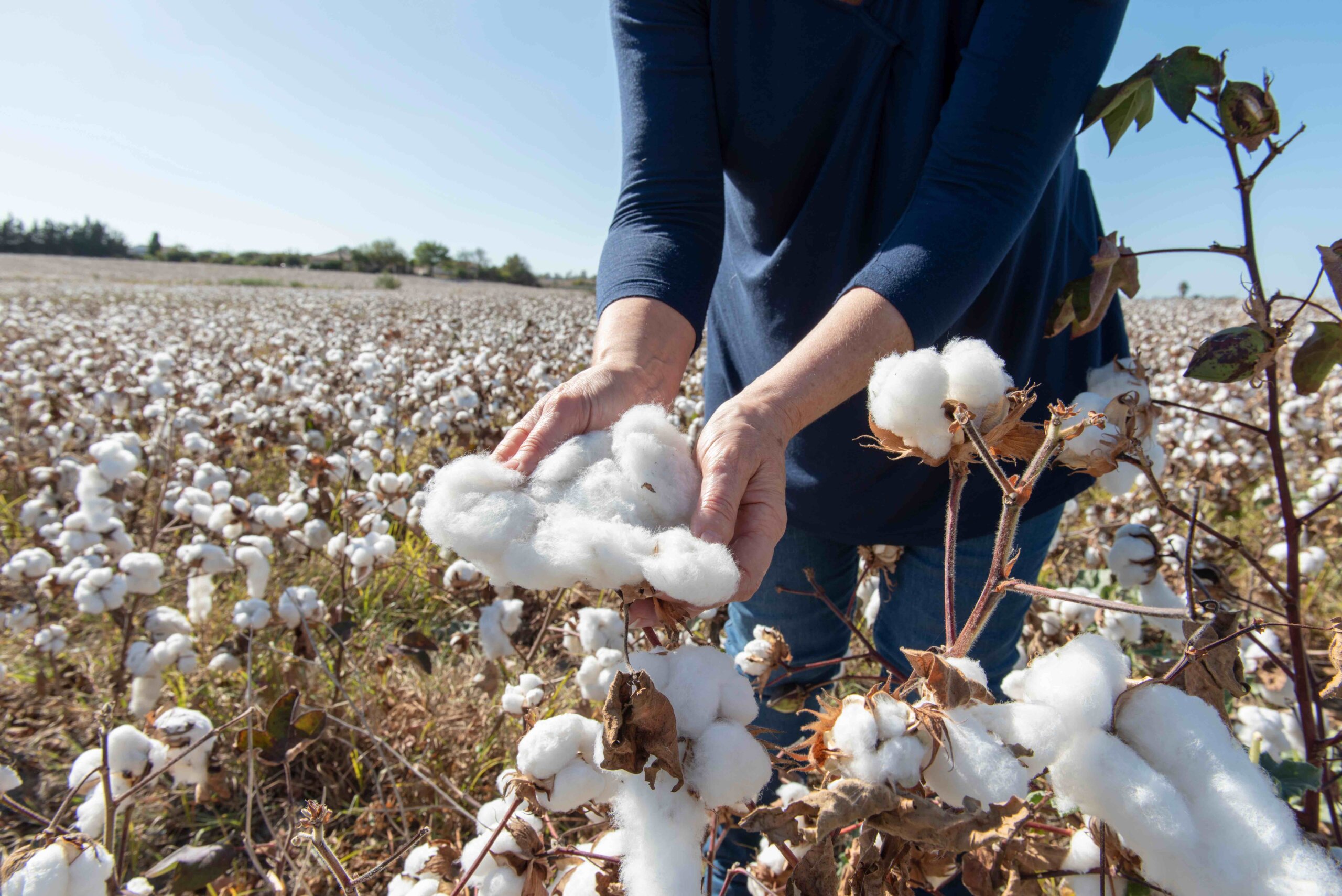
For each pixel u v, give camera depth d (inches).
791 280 65.4
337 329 605.3
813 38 57.4
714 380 78.1
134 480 146.6
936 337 46.8
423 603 137.2
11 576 109.7
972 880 35.1
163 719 68.1
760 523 38.5
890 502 64.5
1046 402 64.9
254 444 213.0
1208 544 124.3
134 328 584.7
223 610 125.5
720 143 64.4
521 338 502.3
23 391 223.8
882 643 75.3
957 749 28.5
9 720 101.4
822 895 31.2
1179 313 1019.3
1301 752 66.1
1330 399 233.6
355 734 92.7
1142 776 28.7
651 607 34.5
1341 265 40.3
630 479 37.2
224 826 84.3
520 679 80.1
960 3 54.9
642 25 62.9
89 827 60.7
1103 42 47.9
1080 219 68.7
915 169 58.4
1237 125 42.2
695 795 31.8
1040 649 70.9
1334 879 26.6
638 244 58.7
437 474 36.4
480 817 47.2
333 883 74.6
